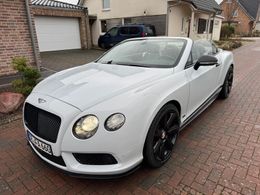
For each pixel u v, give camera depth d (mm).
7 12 6996
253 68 8805
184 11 17031
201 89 3455
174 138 2852
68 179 2520
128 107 2080
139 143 2174
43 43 14188
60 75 2979
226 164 2715
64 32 15195
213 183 2408
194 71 3219
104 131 1982
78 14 15422
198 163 2740
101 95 2178
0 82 6621
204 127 3672
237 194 2260
